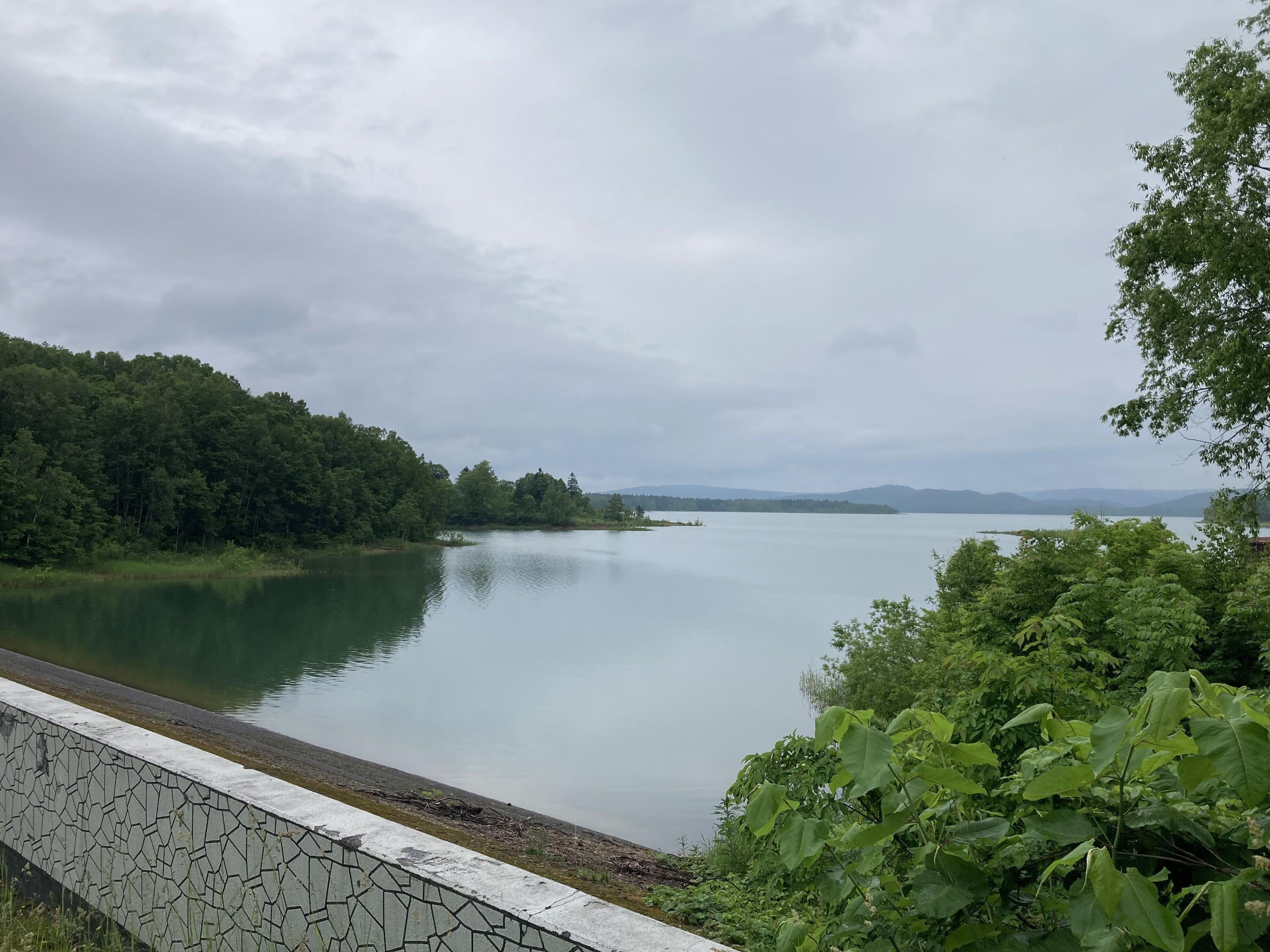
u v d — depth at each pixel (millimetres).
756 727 23922
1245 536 15141
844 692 24203
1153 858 1774
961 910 1965
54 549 65625
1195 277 17594
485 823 9633
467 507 191375
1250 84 16109
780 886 4309
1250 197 16641
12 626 39000
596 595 62344
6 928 4332
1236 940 1428
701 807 16312
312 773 11930
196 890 3678
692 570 88125
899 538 191625
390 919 2895
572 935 2412
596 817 15477
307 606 52469
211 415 94375
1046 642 5867
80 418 80062
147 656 32469
